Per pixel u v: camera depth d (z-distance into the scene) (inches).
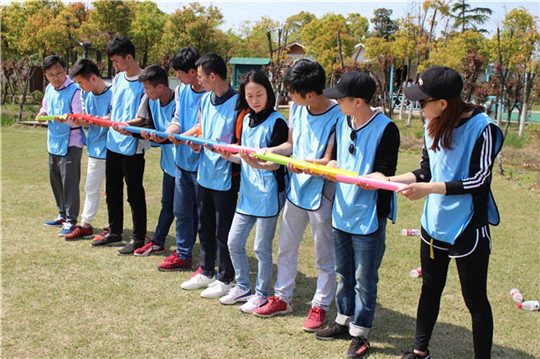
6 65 794.2
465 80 545.0
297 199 132.6
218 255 168.1
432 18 786.2
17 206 247.8
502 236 221.3
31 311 139.2
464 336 133.1
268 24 709.9
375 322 139.6
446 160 106.0
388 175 116.8
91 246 195.8
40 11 1053.2
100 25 1149.7
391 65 778.8
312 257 192.1
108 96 200.7
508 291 162.6
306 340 128.9
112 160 188.4
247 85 136.3
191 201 171.0
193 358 118.1
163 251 192.4
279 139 138.6
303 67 124.0
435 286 114.0
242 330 133.0
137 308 143.6
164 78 176.9
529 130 686.5
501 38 570.6
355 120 120.0
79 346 121.9
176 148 167.9
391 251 199.3
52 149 205.8
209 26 1133.7
